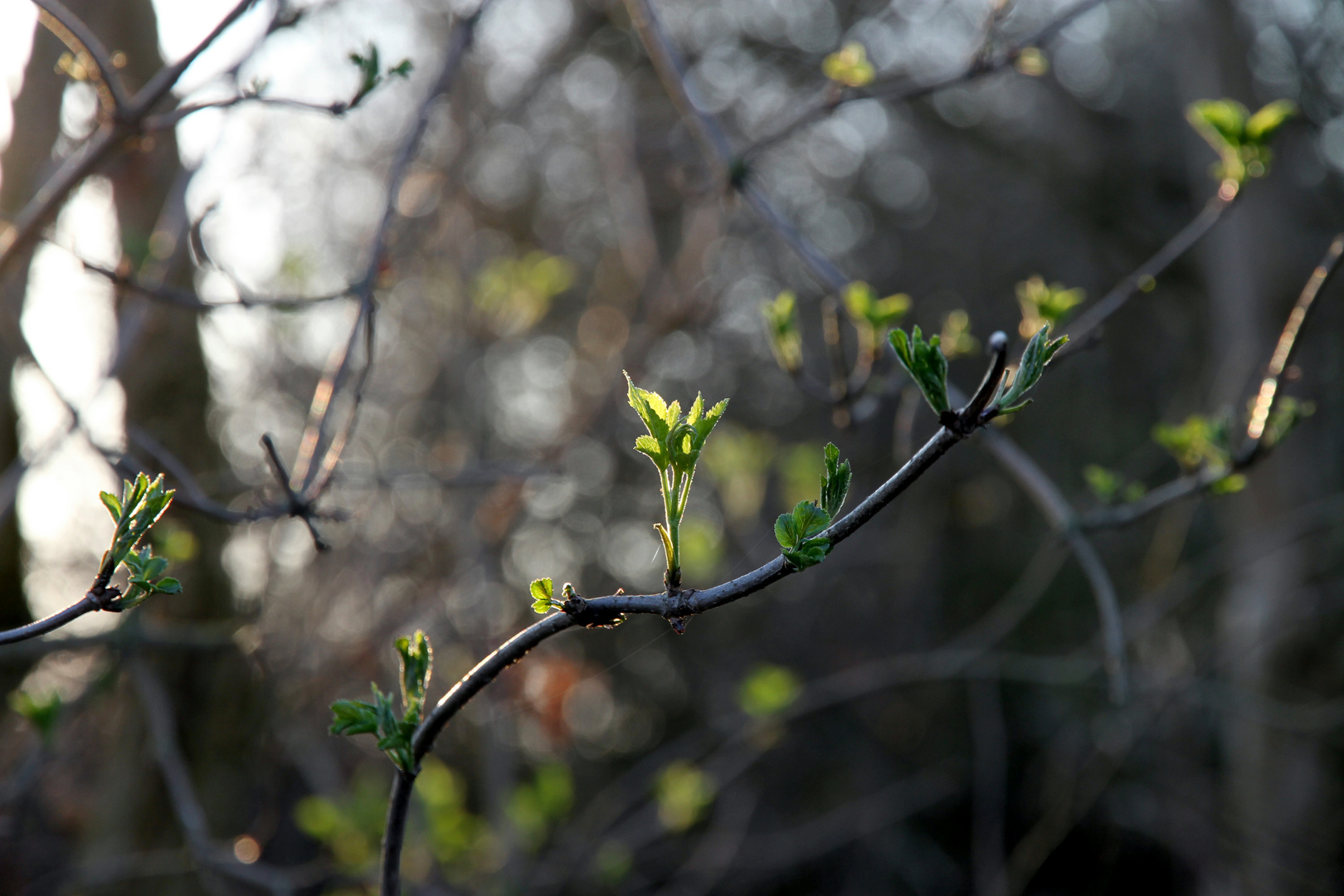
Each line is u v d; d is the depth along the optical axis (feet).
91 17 11.44
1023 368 3.14
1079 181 29.71
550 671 15.81
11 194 9.96
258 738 13.43
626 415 22.22
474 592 15.49
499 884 14.01
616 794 24.09
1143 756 23.72
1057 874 28.71
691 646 28.48
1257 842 19.43
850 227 34.83
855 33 21.86
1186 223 28.86
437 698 15.37
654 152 19.56
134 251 9.50
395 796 3.88
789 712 17.42
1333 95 24.31
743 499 14.64
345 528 14.61
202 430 13.20
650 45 9.98
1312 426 20.15
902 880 28.48
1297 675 19.48
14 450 12.18
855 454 28.71
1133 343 31.50
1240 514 20.93
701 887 19.97
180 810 10.21
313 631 14.38
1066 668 16.60
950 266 32.91
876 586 29.19
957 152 32.60
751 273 29.96
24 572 12.94
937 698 28.81
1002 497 31.19
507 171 24.76
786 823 27.04
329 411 6.78
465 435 16.01
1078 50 31.27
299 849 17.92
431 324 17.74
